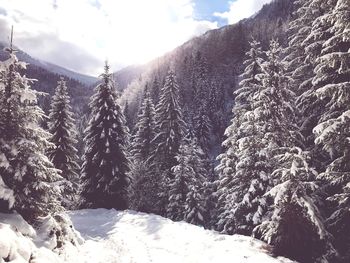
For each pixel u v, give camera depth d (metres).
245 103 23.98
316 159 17.39
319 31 17.72
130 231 21.23
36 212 13.14
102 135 30.59
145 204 36.91
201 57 133.62
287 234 14.56
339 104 13.59
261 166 19.23
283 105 18.92
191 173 36.00
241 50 135.50
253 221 18.34
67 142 31.62
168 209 35.56
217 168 26.67
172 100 41.16
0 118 12.55
